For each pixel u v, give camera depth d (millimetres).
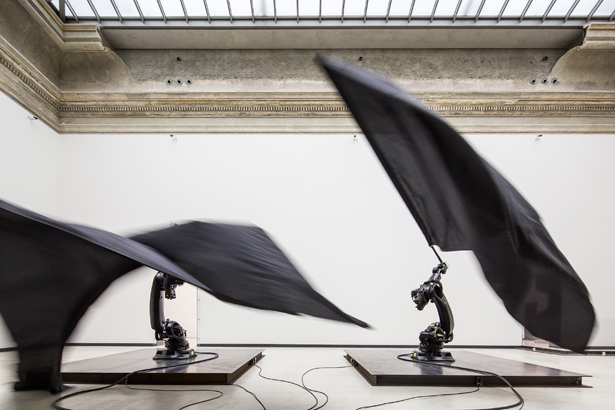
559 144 12836
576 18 12250
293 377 5898
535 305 2984
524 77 13094
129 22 12352
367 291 12289
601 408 4105
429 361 6477
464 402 4297
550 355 9992
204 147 12875
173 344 6648
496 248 3045
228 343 11969
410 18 12086
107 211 12625
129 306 12008
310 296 3604
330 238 12531
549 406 4164
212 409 3949
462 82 13086
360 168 12812
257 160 12844
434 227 3596
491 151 12828
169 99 12742
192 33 12547
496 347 12008
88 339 11883
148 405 4078
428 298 6645
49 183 12258
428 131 3035
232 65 13188
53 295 4027
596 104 12719
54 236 3604
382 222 12586
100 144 12844
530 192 12688
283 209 12664
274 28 12305
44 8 11102
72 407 3965
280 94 12758
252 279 3678
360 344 12000
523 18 12195
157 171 12773
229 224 4797
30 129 11375
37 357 4344
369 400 4379
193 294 13750
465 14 12180
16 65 10570
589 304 2883
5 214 3287
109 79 13055
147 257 3244
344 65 3174
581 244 12469
